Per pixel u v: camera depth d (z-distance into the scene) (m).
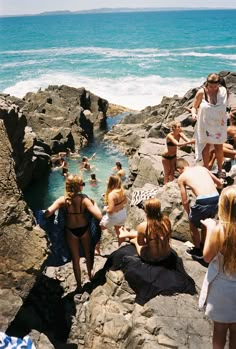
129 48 84.25
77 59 65.88
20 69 55.97
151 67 55.44
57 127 24.17
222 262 4.19
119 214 8.06
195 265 6.56
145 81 45.38
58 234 6.91
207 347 5.10
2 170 6.27
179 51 77.69
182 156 13.23
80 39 107.75
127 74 49.91
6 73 52.38
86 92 31.73
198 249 6.87
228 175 8.91
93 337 6.00
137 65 57.25
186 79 46.81
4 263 5.91
